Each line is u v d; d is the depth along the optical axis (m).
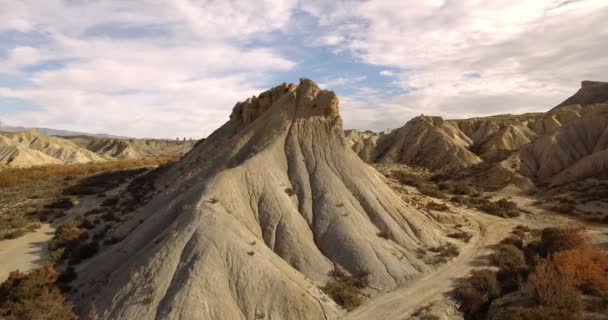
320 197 39.59
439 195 67.25
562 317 25.52
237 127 56.22
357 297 31.02
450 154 100.00
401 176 84.94
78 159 160.12
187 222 32.88
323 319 28.41
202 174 46.03
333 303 30.17
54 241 43.06
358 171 43.38
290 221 36.38
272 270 30.34
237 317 27.20
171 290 27.89
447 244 40.62
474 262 37.84
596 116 84.69
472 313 30.22
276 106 49.62
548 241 40.00
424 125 115.25
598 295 28.83
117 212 52.16
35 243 44.16
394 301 30.95
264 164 41.56
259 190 38.97
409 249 37.78
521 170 79.56
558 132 84.31
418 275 34.59
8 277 34.94
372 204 40.28
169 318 25.97
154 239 33.22
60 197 60.88
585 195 62.59
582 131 83.69
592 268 31.70
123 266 31.81
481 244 43.00
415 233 40.19
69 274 35.19
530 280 29.98
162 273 29.02
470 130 125.50
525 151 84.69
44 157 134.88
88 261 38.59
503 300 30.23
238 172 39.59
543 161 80.44
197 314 26.42
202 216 33.38
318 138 45.53
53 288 32.09
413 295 31.75
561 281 28.44
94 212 52.53
